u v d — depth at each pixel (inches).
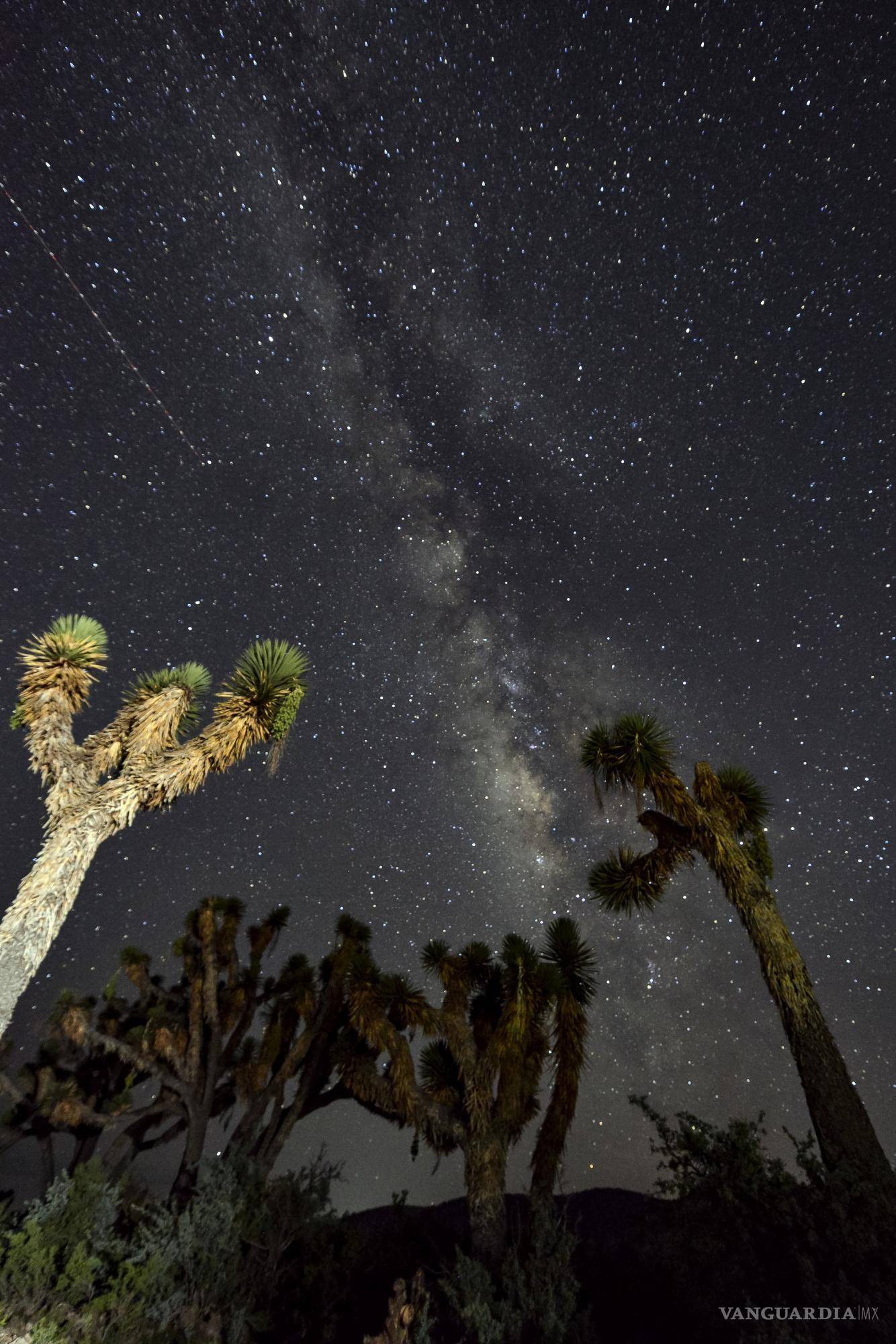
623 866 399.9
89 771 283.1
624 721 392.2
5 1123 470.6
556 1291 282.8
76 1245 225.0
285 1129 479.5
